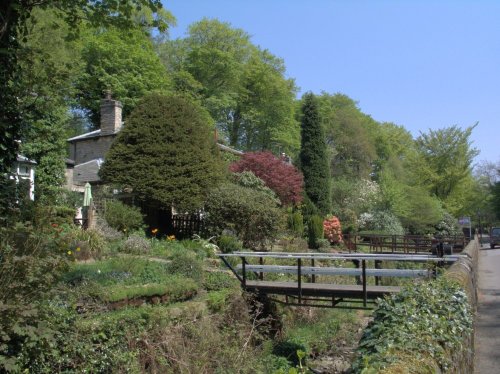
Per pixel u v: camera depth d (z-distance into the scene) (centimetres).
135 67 3472
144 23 869
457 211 4984
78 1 794
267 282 1232
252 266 1217
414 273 1038
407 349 327
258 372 811
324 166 3394
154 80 3538
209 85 4381
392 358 304
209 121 3712
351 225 3284
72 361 616
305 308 1379
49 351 574
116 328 724
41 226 575
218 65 4338
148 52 3669
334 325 1330
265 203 1917
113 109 2855
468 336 514
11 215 568
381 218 3484
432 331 380
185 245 1719
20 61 743
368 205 3634
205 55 4291
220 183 1991
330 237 2816
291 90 4894
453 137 5025
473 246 2030
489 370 593
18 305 496
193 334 832
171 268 1207
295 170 2938
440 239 2744
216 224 1861
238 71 4459
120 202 1858
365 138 4991
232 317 1043
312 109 3438
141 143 1884
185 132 1953
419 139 5191
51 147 2162
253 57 4653
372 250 2833
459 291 523
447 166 5022
